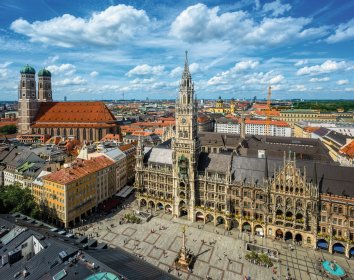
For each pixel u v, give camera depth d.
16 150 180.25
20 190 122.25
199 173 133.25
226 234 120.56
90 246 72.06
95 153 169.88
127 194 159.50
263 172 122.81
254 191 118.62
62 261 59.88
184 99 128.62
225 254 106.31
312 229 109.69
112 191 159.50
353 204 102.25
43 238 69.88
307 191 108.94
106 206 145.38
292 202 112.38
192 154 128.88
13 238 73.00
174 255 106.19
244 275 94.81
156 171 143.50
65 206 122.56
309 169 117.75
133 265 62.50
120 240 116.06
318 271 96.75
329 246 106.88
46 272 57.91
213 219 130.88
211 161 135.38
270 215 116.69
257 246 109.88
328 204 106.94
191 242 114.50
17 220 89.25
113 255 66.62
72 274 55.75
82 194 132.88
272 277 93.56
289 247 110.25
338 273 91.44
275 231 115.94
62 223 124.94
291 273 95.62
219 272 96.50
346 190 106.69
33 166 153.00
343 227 105.19
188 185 132.00
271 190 115.19
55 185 125.19
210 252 107.81
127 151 183.38
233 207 124.81
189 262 99.69
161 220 133.38
